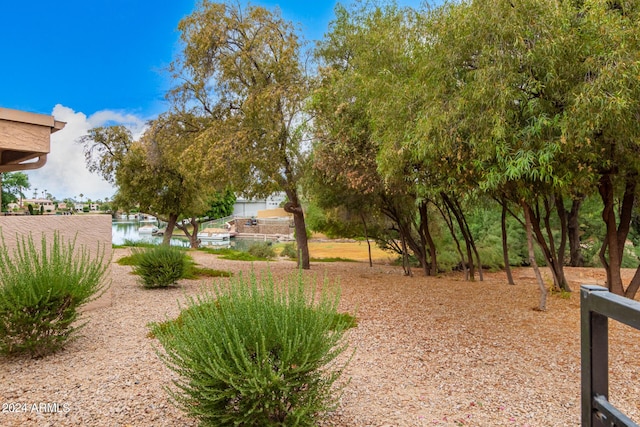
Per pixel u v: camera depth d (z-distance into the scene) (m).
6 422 2.77
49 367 3.89
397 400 3.29
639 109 3.94
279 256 23.36
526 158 4.08
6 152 7.21
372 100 6.10
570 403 3.30
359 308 6.81
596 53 3.92
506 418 3.01
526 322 5.97
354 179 8.52
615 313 0.97
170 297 7.48
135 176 18.58
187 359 2.36
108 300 6.73
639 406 3.30
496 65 4.08
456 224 15.64
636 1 4.27
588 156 4.77
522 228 15.06
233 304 2.61
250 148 10.06
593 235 14.58
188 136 12.09
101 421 2.79
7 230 5.55
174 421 2.79
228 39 10.94
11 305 3.92
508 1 3.99
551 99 4.24
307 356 2.35
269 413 2.38
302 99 9.86
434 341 5.01
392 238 15.22
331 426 2.79
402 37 6.55
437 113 4.54
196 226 24.58
